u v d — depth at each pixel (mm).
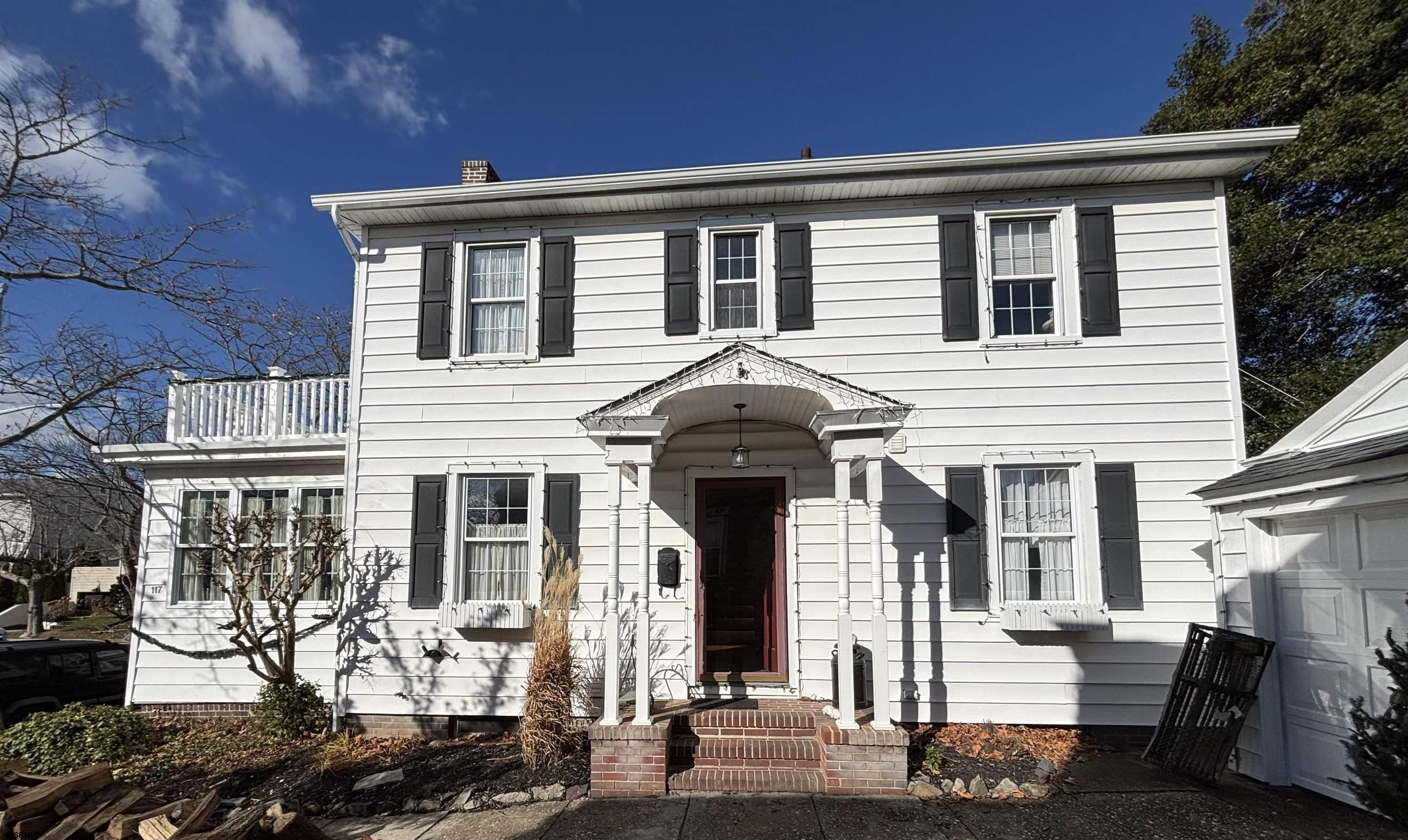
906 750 5844
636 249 8258
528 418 8117
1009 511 7465
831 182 7750
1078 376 7488
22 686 8641
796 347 7852
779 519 7875
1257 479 5926
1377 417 5645
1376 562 5113
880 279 7871
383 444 8227
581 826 5273
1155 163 7375
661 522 7902
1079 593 7203
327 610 8531
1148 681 6965
